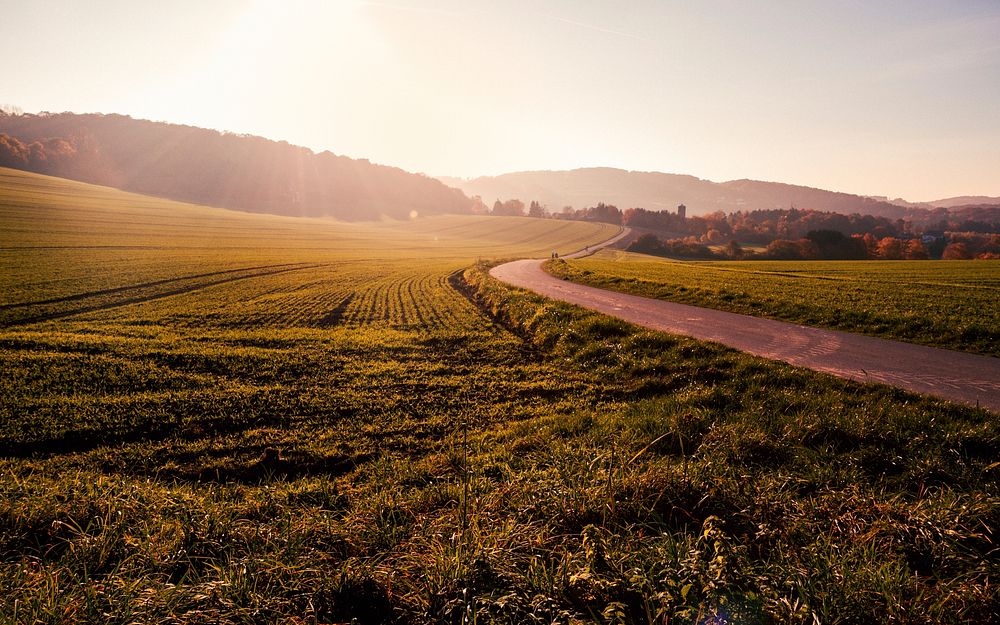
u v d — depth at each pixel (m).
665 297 28.34
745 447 7.06
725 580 3.58
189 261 53.97
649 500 5.16
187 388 13.33
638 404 10.59
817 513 4.93
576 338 17.31
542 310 21.97
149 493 6.65
